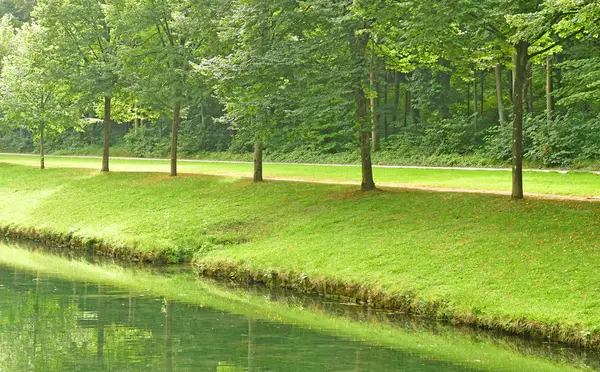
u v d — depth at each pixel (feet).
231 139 228.84
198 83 122.93
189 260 90.07
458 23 74.59
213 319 60.23
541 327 52.70
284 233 87.66
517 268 62.44
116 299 68.13
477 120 177.99
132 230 100.89
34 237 110.52
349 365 47.03
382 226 81.35
